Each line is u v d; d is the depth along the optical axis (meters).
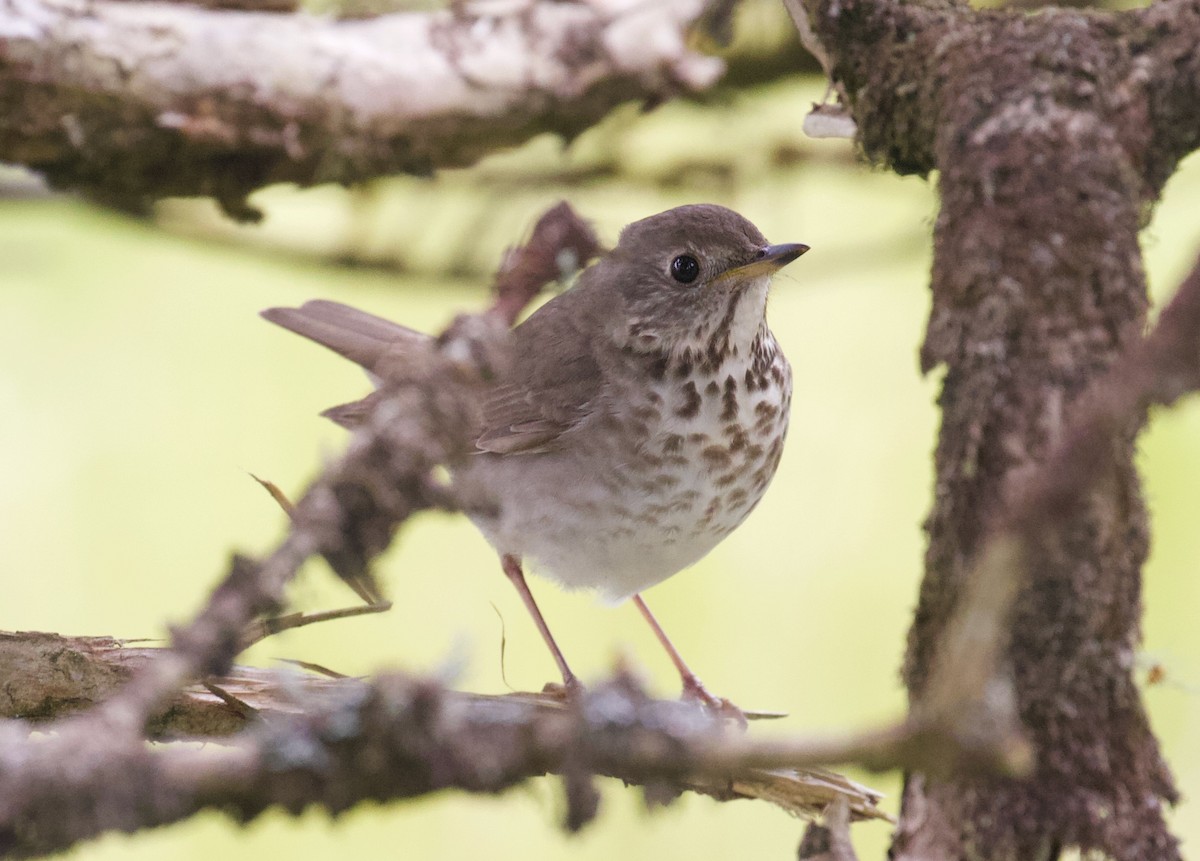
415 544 12.61
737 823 11.66
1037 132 5.71
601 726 4.78
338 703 5.02
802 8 7.26
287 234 12.36
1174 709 11.21
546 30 10.57
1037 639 5.18
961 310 5.59
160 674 4.77
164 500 12.81
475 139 10.71
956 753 4.33
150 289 13.30
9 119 9.41
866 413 12.95
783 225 13.16
